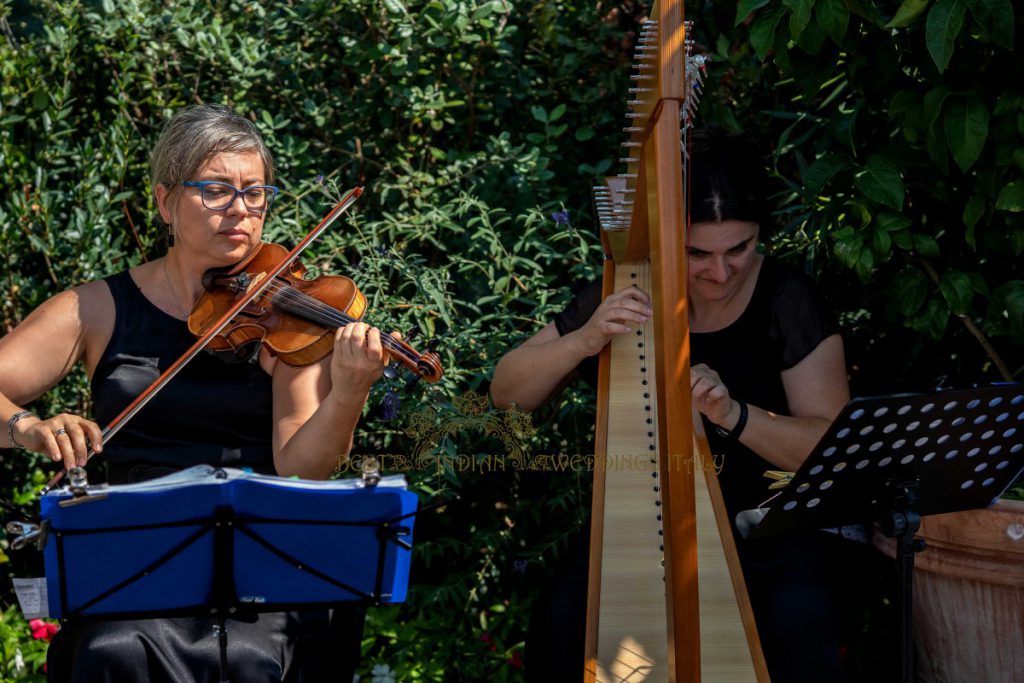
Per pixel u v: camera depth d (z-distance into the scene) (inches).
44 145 140.6
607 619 86.0
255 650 86.4
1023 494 102.1
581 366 105.1
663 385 71.1
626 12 149.3
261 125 139.9
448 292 131.4
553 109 146.6
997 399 83.5
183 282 97.1
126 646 83.0
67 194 141.3
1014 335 110.0
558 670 93.4
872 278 127.8
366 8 140.6
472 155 138.7
